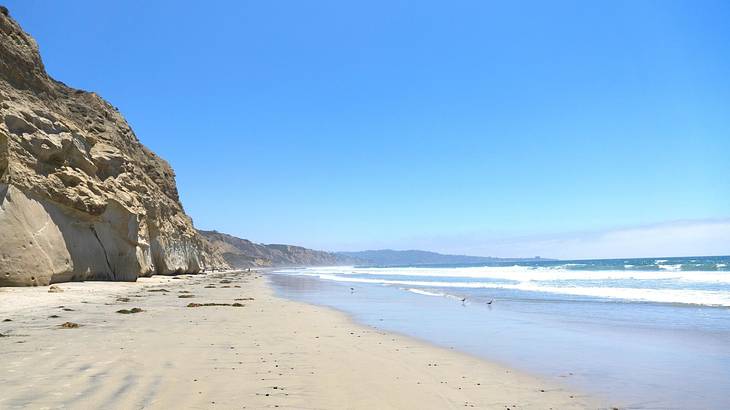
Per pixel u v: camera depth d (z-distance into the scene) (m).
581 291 29.11
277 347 10.55
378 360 9.50
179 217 67.88
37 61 32.66
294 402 6.37
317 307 21.33
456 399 6.88
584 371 8.82
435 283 43.94
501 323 15.69
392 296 28.30
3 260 21.61
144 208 45.62
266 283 48.22
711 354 10.43
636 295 25.08
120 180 40.75
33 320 13.58
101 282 31.09
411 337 12.79
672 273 48.91
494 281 45.34
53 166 28.02
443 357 10.02
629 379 8.20
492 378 8.23
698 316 16.72
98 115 47.25
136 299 22.47
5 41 29.02
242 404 6.16
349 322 15.95
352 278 63.62
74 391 6.36
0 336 10.75
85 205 29.42
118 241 35.00
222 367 8.27
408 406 6.46
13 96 27.45
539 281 43.06
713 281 35.84
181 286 35.91
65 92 47.34
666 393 7.35
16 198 23.41
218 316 16.42
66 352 8.98
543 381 8.05
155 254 51.09
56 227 26.81
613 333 13.36
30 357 8.44
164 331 12.33
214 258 112.94
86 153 33.53
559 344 11.73
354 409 6.22
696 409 6.56
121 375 7.34
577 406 6.64
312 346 10.86
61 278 26.62
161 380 7.16
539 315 17.75
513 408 6.50
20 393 6.18
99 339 10.66
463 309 20.19
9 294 19.97
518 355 10.31
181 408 5.84
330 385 7.36
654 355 10.32
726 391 7.46
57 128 29.45
